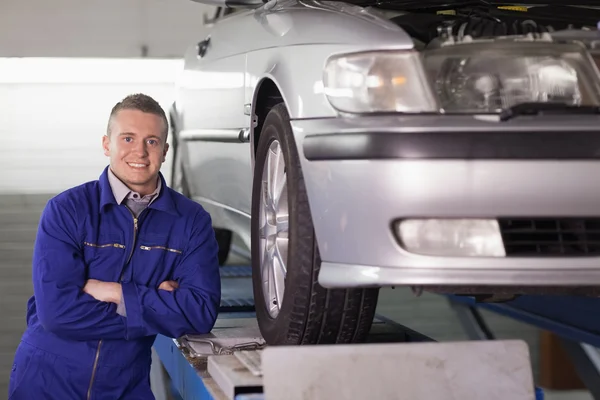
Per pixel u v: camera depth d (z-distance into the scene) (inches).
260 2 124.0
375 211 90.6
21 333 204.8
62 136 279.7
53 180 259.8
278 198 108.0
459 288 93.7
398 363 88.0
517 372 90.0
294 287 100.1
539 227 92.7
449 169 88.4
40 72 296.5
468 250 90.4
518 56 95.0
